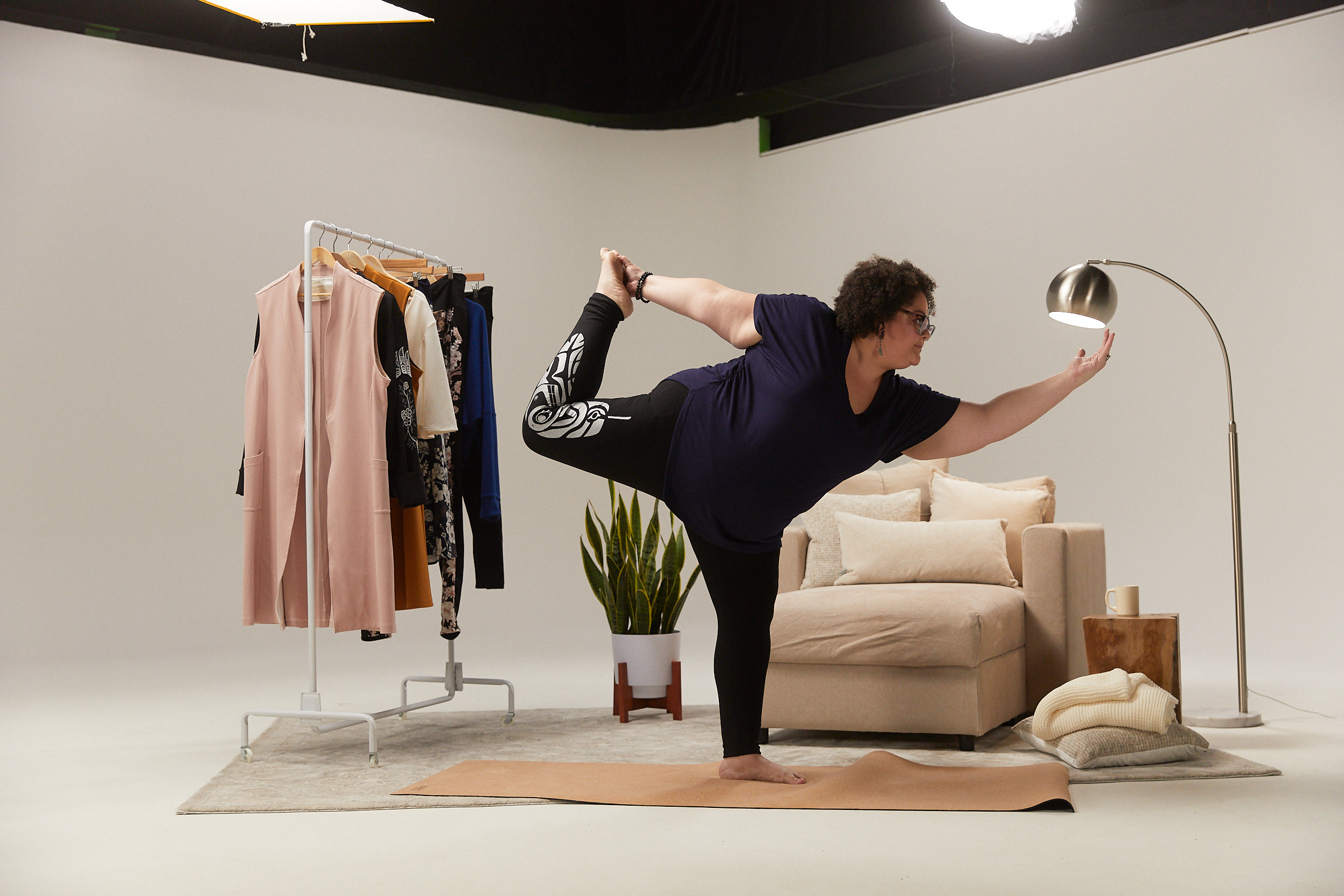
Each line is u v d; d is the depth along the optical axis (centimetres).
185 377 609
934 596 336
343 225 657
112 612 586
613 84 729
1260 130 532
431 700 395
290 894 199
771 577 284
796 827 242
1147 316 567
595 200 741
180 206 611
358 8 426
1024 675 371
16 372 568
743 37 699
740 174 745
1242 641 370
